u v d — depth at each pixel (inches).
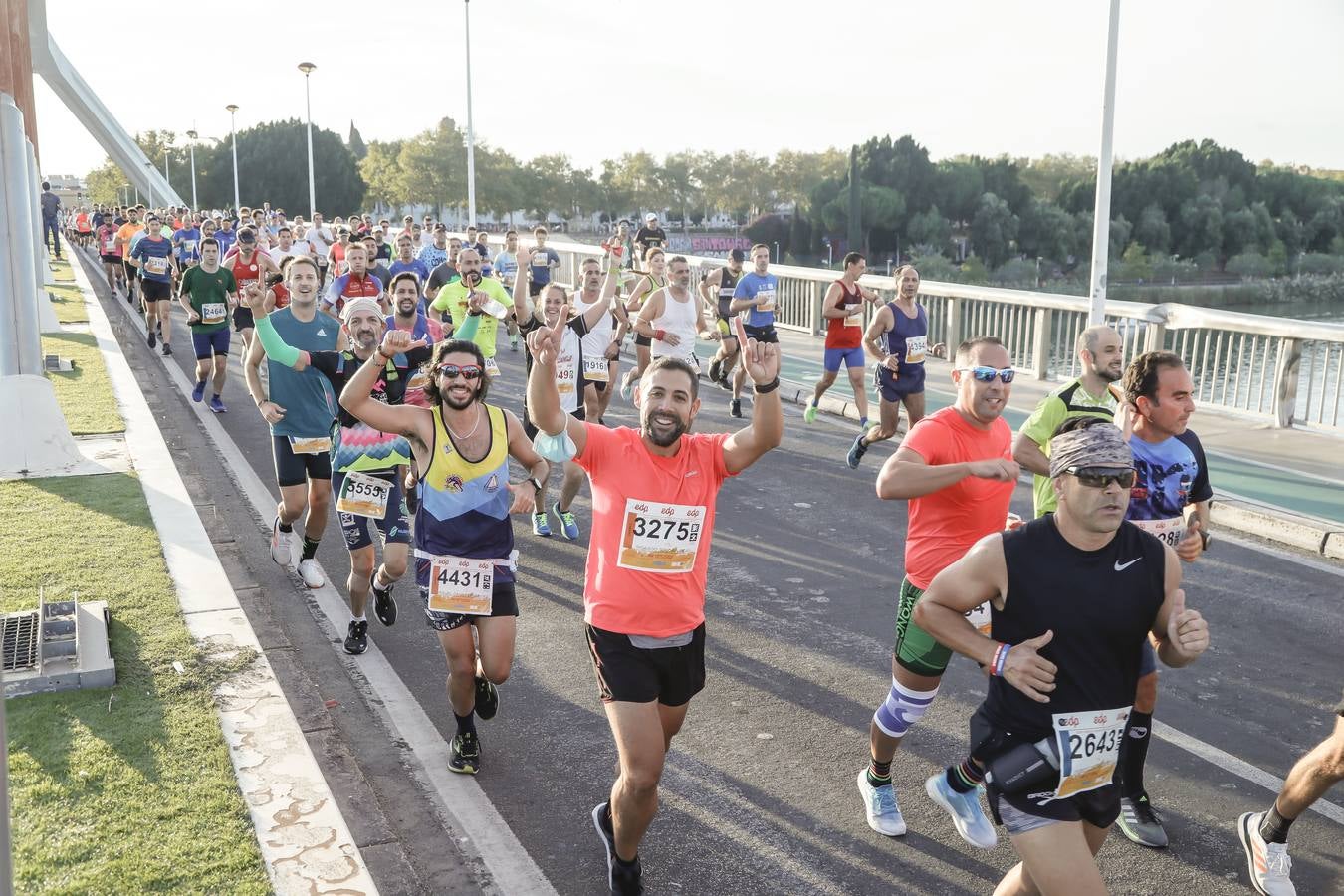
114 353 625.9
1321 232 3718.0
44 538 292.8
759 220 4790.8
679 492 148.0
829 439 482.9
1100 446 113.6
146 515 316.5
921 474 158.6
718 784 189.3
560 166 5191.9
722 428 499.8
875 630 262.8
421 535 184.4
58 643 208.8
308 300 268.4
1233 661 245.1
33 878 142.9
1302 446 439.8
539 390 146.6
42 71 2364.7
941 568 166.1
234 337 770.2
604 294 347.6
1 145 398.0
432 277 522.3
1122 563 117.6
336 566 304.2
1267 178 3745.1
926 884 159.9
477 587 180.1
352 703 219.9
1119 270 3585.1
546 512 364.2
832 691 228.1
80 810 160.6
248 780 170.9
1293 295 3203.7
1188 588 292.7
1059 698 118.5
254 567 300.0
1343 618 270.8
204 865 147.6
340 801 176.7
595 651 149.4
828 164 5265.8
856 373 483.5
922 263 3853.3
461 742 192.9
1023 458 182.7
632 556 146.6
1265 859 156.9
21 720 189.8
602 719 214.1
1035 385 574.6
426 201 4441.4
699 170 5374.0
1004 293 607.8
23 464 368.5
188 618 237.0
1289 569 308.7
